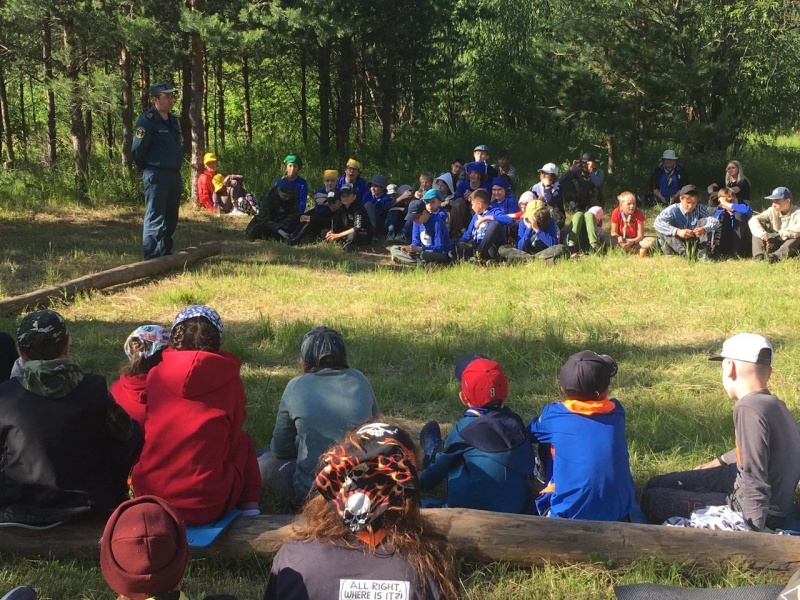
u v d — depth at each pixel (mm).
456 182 16703
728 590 3092
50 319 4023
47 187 16453
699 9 19500
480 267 12531
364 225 14234
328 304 9828
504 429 4492
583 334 8531
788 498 4391
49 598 3727
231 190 16797
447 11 21266
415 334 8492
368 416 4629
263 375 7230
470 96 28203
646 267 12164
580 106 20625
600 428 4445
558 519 4141
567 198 17641
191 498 4051
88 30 14922
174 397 4102
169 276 11156
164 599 2246
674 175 18359
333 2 16422
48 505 3941
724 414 6273
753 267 12039
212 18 15125
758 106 21047
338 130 22000
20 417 3900
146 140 11188
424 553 2248
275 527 4137
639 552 4062
